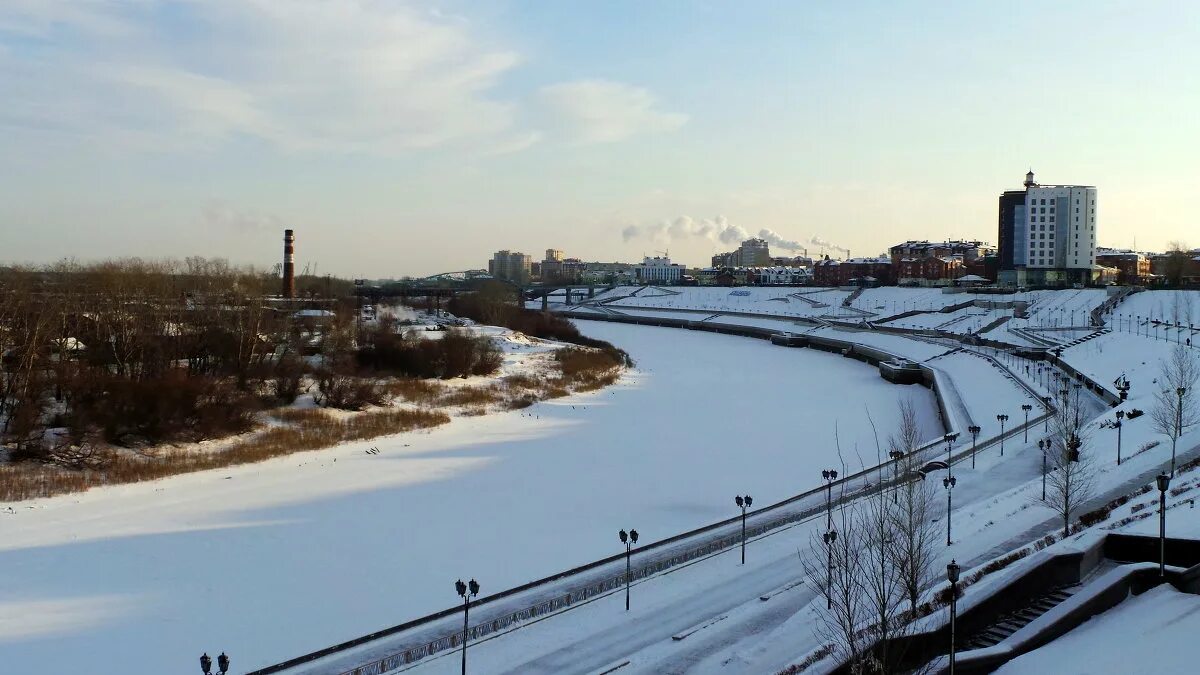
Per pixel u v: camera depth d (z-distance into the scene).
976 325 196.38
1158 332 137.88
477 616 42.62
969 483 66.00
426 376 126.25
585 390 131.00
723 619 39.66
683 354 199.50
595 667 36.50
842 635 34.16
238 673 37.62
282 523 60.88
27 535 56.72
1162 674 26.03
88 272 137.00
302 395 106.56
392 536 58.03
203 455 78.75
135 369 101.88
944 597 36.19
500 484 73.19
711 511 64.81
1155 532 38.44
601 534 58.66
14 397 82.38
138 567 51.41
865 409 117.38
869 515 54.72
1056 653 29.34
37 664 38.66
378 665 36.38
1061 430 63.69
